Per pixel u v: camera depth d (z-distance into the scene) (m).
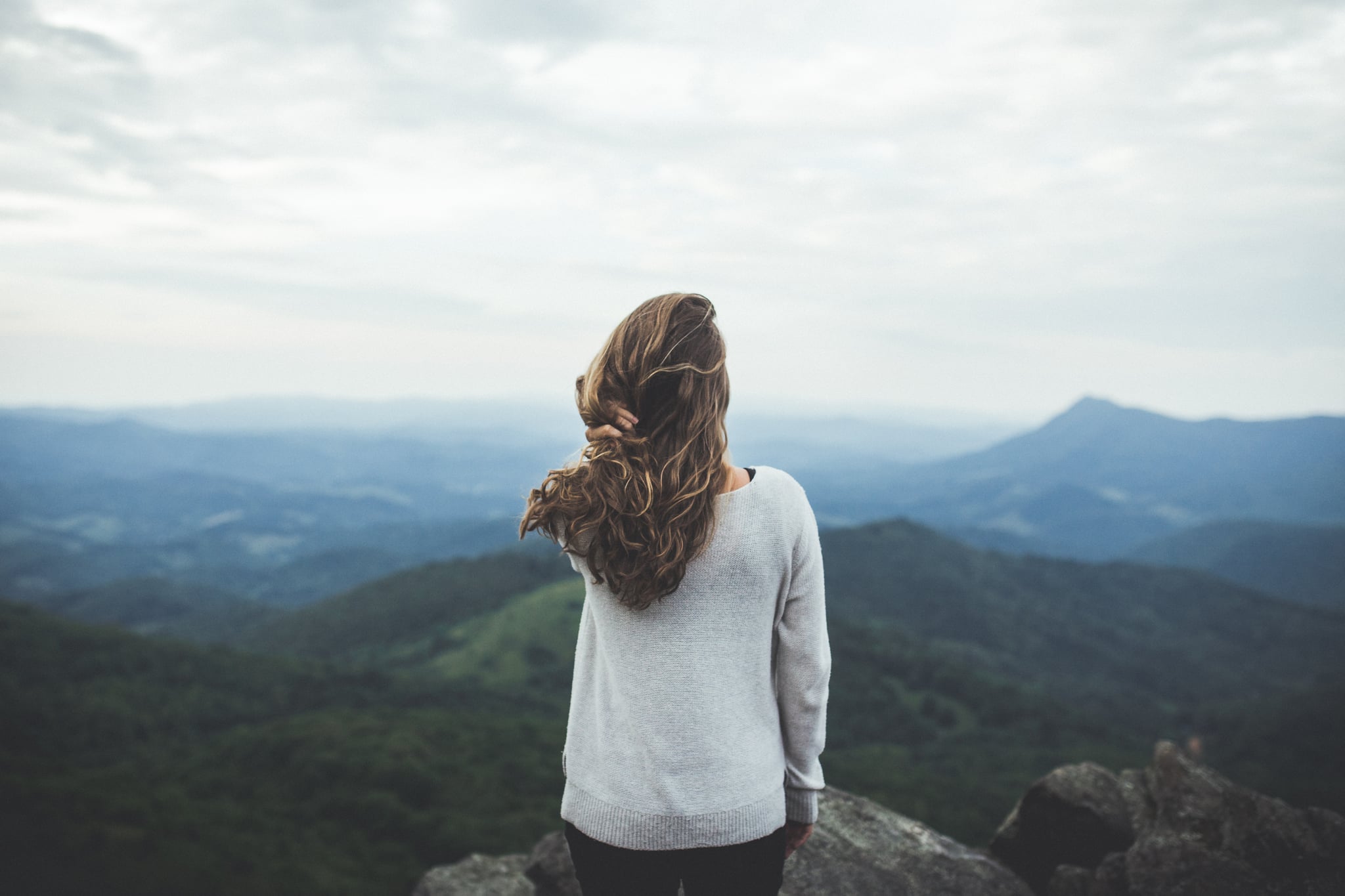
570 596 150.00
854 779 65.88
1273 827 2.76
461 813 56.53
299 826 54.44
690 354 1.23
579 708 1.42
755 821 1.26
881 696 115.19
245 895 38.62
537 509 1.29
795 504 1.28
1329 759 100.31
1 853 38.16
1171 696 162.00
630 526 1.17
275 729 80.50
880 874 2.87
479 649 131.25
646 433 1.24
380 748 69.25
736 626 1.26
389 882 45.16
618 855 1.28
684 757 1.24
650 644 1.26
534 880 3.43
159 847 42.94
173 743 89.56
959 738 103.50
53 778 55.81
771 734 1.34
